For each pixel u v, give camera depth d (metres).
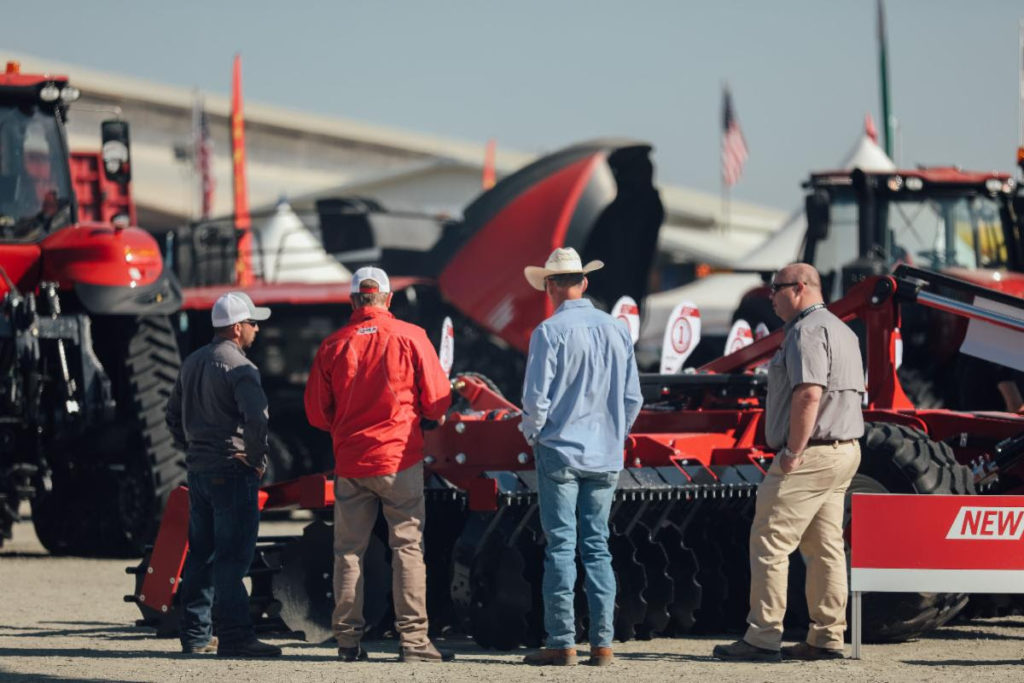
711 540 33.47
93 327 48.59
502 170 160.75
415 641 27.73
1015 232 55.22
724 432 34.25
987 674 25.77
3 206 46.75
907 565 27.58
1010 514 27.66
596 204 63.81
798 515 27.44
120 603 36.81
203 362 28.41
